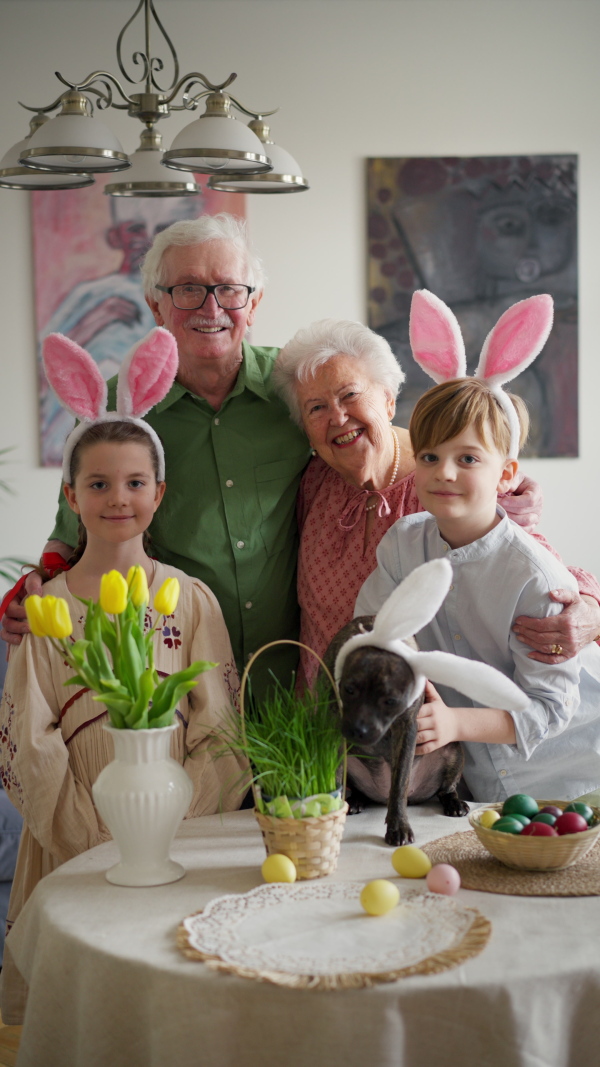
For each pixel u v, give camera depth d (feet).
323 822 3.67
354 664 3.81
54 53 12.18
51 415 12.56
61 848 4.68
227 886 3.70
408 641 4.20
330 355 5.46
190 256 5.71
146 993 3.05
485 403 4.58
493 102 12.44
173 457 5.99
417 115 12.44
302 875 3.71
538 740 4.61
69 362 4.94
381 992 2.87
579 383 12.69
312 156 12.44
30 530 12.68
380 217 12.46
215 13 12.25
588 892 3.51
